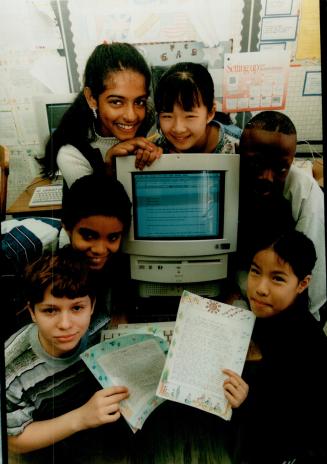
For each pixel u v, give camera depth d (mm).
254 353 1046
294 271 1048
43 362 1040
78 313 1041
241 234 1081
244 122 1013
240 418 1088
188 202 1042
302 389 1067
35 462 1075
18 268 1040
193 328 1043
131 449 1093
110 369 1021
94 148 1021
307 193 1034
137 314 1122
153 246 1080
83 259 1048
